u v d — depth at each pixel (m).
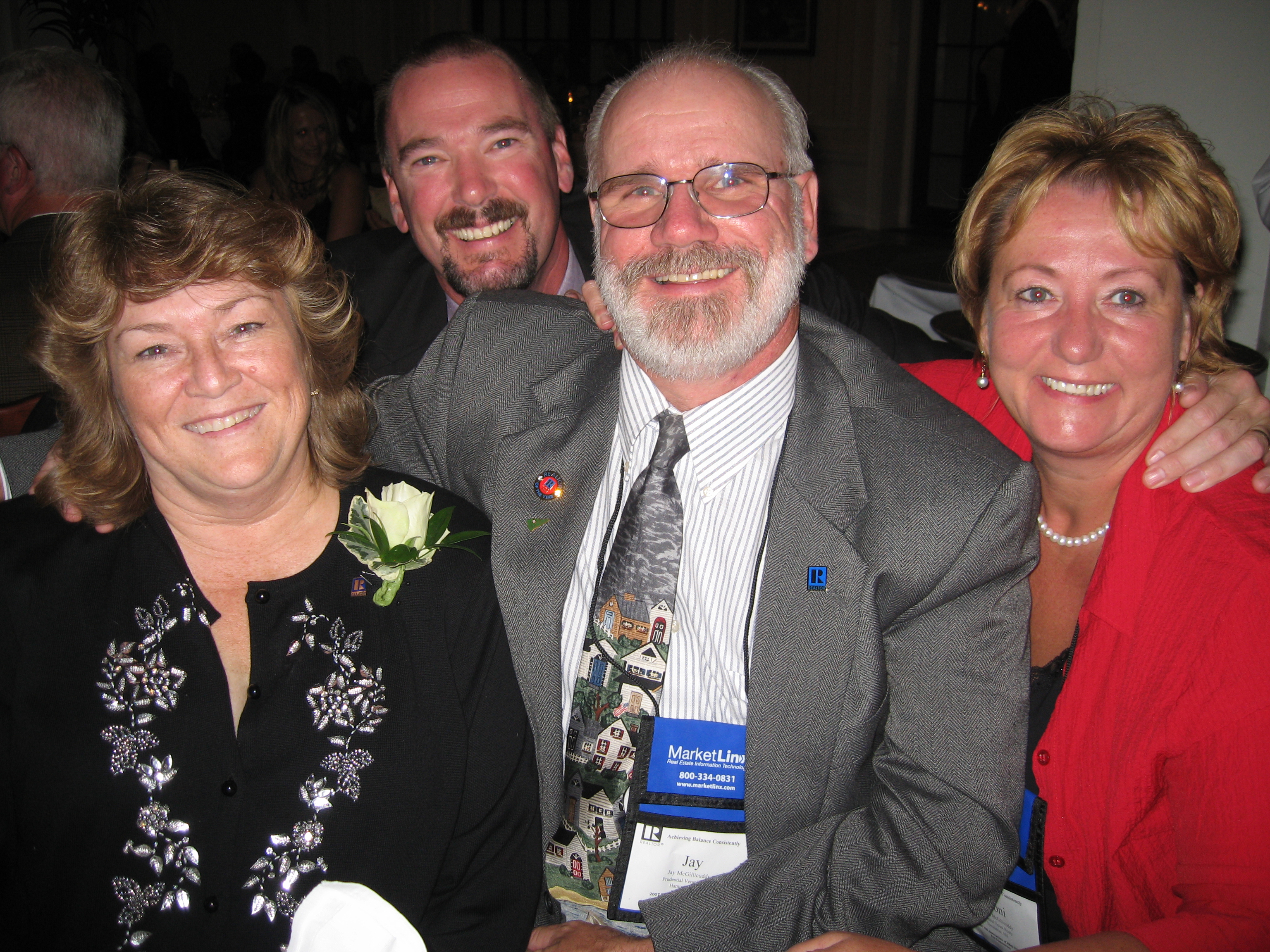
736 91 1.34
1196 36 3.18
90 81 2.34
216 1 10.41
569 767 1.42
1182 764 1.21
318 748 1.23
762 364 1.40
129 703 1.19
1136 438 1.34
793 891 1.35
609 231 1.38
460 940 1.29
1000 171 1.36
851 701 1.33
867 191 9.53
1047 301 1.32
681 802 1.37
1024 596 1.33
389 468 1.66
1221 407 1.30
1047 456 1.41
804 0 9.40
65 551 1.25
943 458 1.32
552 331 1.65
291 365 1.22
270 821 1.20
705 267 1.31
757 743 1.33
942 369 1.73
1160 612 1.24
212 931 1.17
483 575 1.37
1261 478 1.25
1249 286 3.18
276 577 1.31
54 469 1.27
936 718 1.32
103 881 1.17
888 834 1.33
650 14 10.10
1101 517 1.44
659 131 1.32
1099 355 1.26
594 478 1.48
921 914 1.30
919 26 8.98
